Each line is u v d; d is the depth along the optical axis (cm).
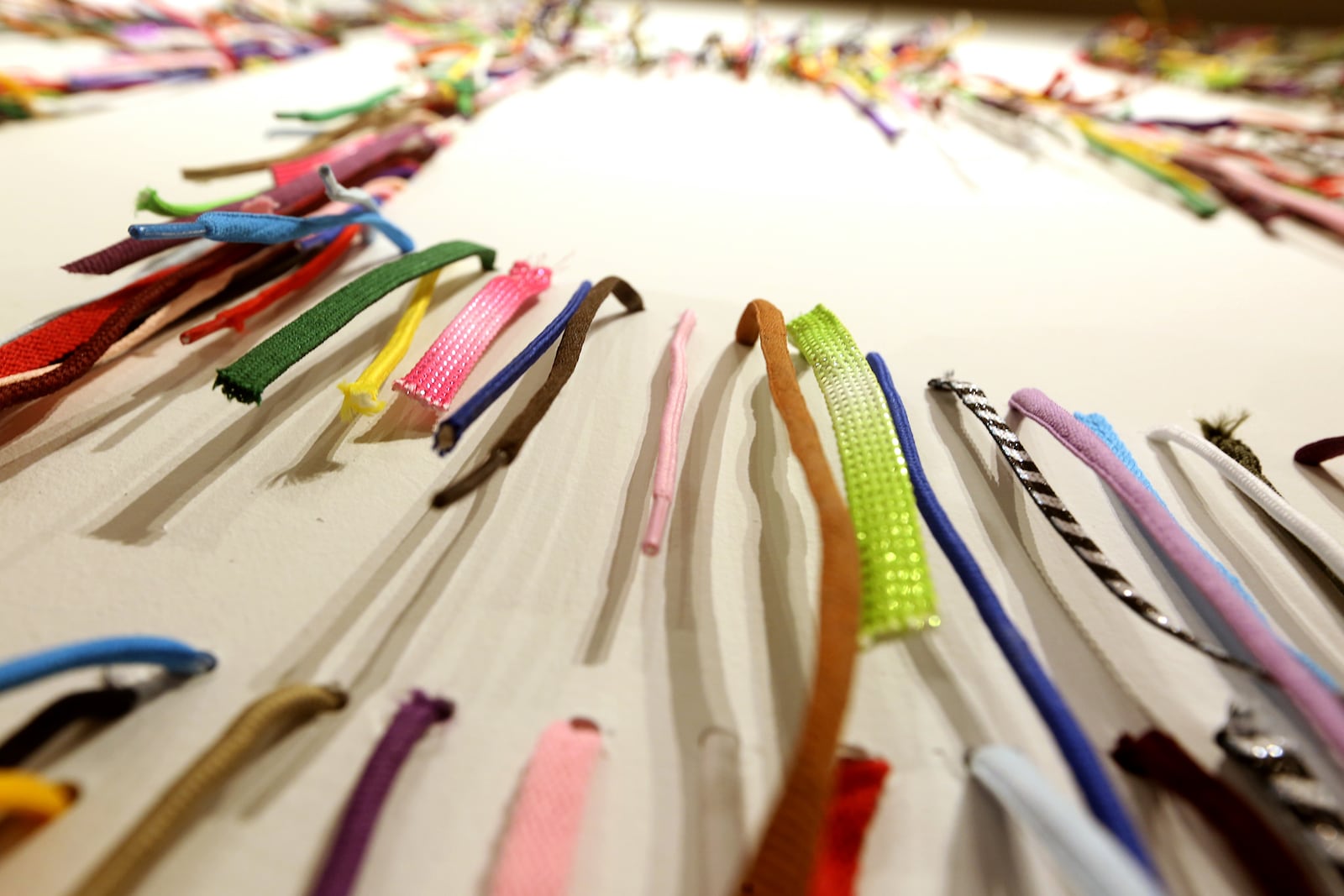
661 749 38
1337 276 87
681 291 74
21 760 34
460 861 34
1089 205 101
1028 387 64
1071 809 31
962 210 97
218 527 46
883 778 36
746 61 150
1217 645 44
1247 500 55
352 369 59
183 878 32
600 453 54
